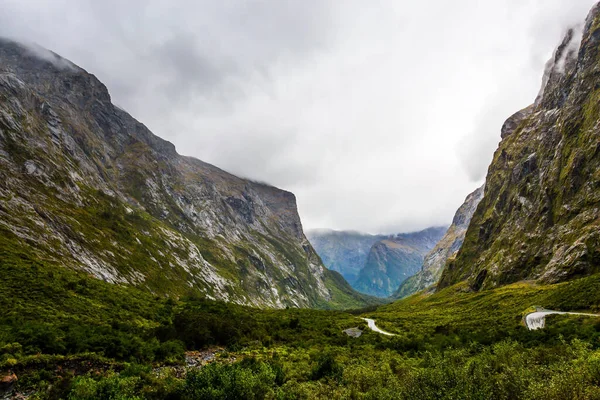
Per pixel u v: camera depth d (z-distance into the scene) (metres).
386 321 129.88
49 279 75.38
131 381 31.09
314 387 35.69
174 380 33.06
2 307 54.78
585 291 95.94
